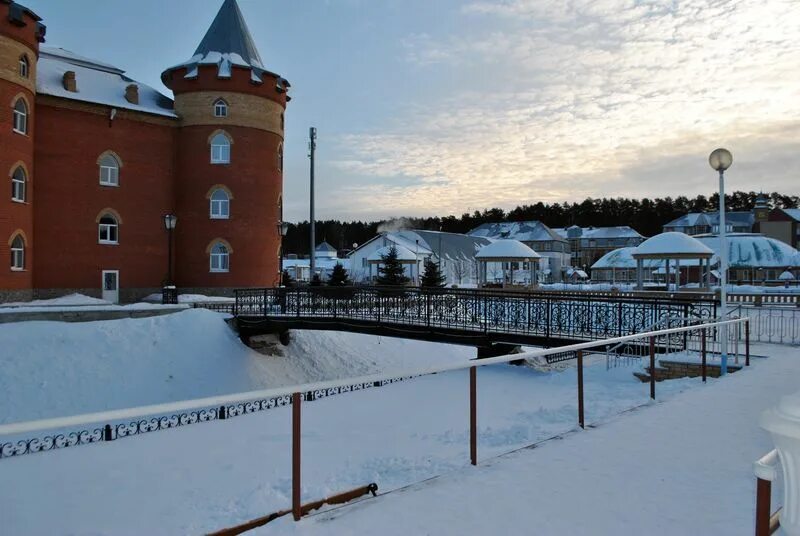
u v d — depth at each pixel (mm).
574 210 122938
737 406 8500
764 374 11234
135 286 30156
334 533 4414
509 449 6918
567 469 5793
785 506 2238
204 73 31375
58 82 28719
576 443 6738
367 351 26484
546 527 4434
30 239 26438
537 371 16891
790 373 11328
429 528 4449
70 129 28344
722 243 12336
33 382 17172
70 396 17234
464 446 7680
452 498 5066
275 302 23875
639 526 4434
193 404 4457
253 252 32062
